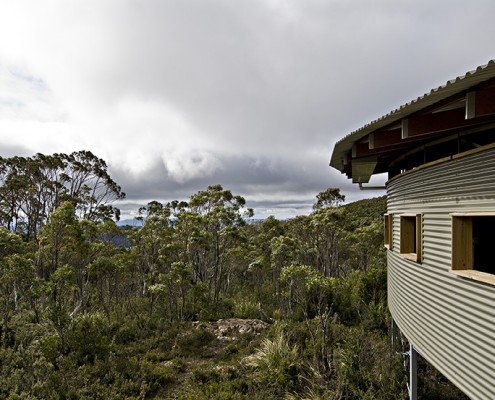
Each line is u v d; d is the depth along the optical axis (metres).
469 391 4.09
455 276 4.48
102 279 16.03
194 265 22.03
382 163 8.74
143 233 22.77
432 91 3.60
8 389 8.66
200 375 10.23
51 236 14.05
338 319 13.41
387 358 9.23
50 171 29.17
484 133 4.94
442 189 4.93
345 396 8.02
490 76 3.16
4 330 12.04
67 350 11.16
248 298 20.59
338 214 22.56
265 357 10.56
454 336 4.48
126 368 10.42
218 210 22.98
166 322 15.30
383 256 22.47
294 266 12.39
